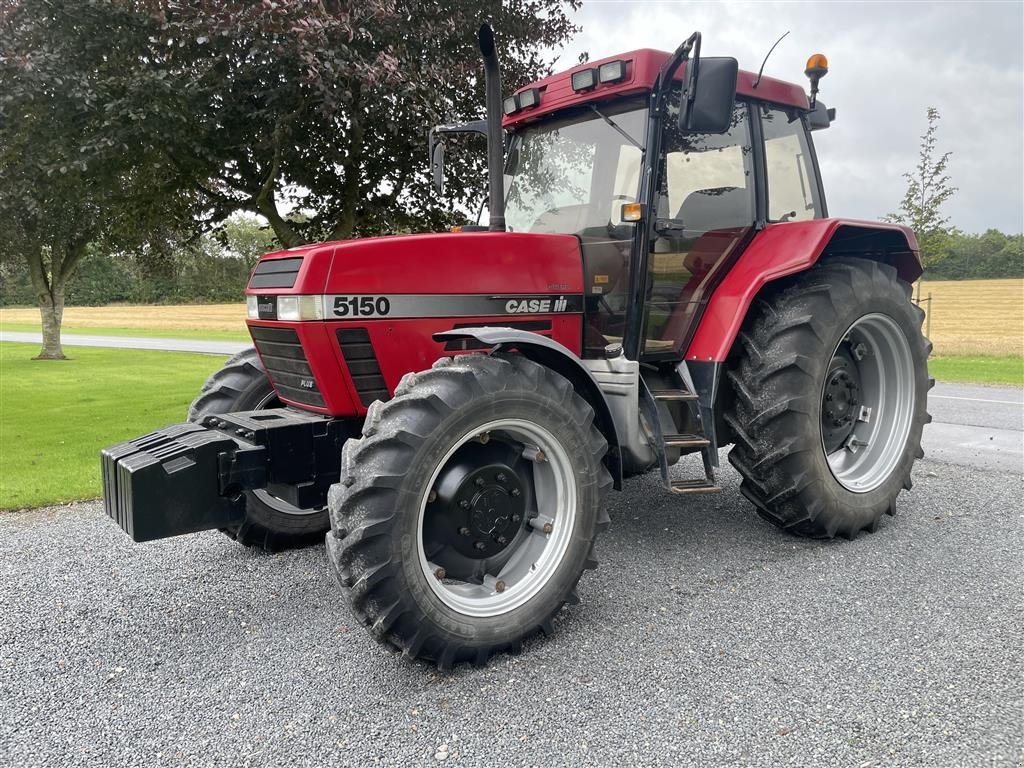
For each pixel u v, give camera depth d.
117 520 2.63
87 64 5.21
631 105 3.26
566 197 3.51
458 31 5.71
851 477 3.75
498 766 1.94
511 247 3.09
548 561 2.67
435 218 6.92
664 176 3.25
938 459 5.18
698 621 2.75
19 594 3.20
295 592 3.19
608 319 3.32
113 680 2.46
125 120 5.16
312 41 4.81
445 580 2.62
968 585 2.98
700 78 2.74
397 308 2.81
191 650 2.66
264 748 2.05
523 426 2.56
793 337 3.33
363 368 2.80
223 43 5.01
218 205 6.68
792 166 3.97
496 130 3.23
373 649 2.64
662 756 1.95
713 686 2.29
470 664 2.51
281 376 3.10
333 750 2.03
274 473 2.75
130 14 5.09
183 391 10.05
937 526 3.75
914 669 2.33
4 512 4.42
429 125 5.29
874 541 3.57
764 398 3.33
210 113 5.34
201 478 2.57
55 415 7.88
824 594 2.95
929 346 3.97
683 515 4.09
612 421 2.89
